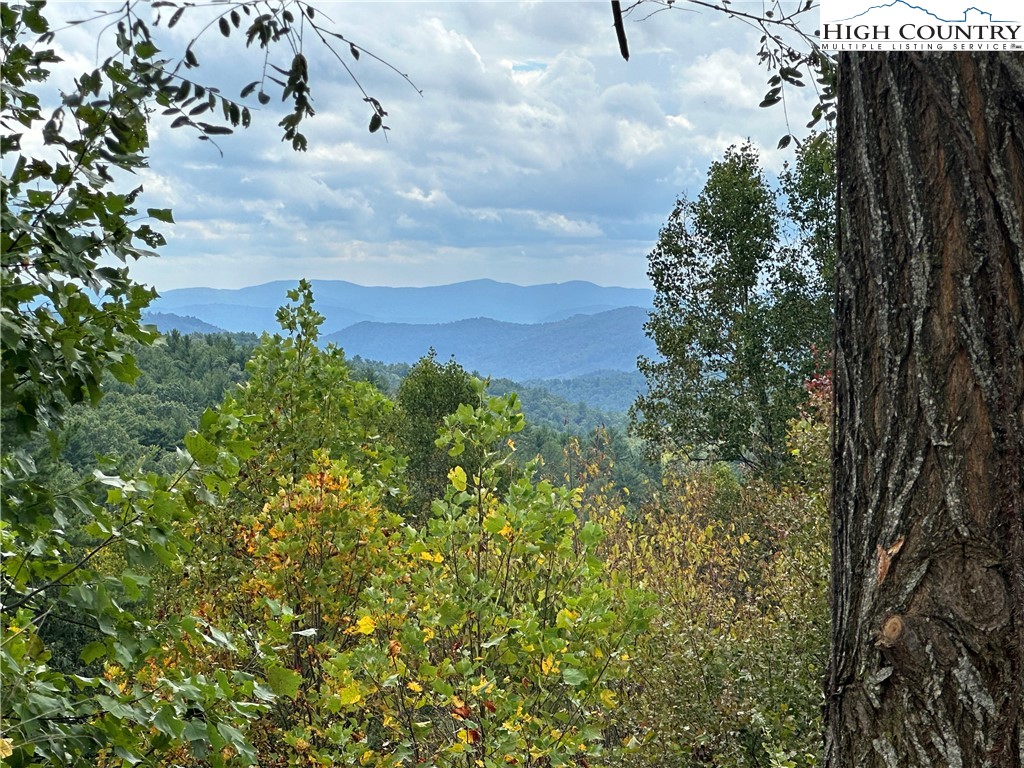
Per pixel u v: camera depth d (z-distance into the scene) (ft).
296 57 7.73
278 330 31.86
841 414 6.84
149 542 8.57
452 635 16.14
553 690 16.62
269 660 9.80
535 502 16.35
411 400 75.61
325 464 22.65
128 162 8.57
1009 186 5.84
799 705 19.69
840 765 6.61
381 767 14.88
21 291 7.97
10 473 8.23
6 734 7.26
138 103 8.25
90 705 8.05
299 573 20.80
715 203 71.51
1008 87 5.87
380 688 15.20
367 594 16.40
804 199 70.49
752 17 8.39
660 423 73.36
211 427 9.09
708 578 31.14
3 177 7.57
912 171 6.16
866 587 6.45
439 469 70.64
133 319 8.95
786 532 29.30
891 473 6.30
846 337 6.73
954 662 5.93
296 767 16.44
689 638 21.03
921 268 6.11
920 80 6.13
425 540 16.15
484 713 14.05
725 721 19.04
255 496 28.50
